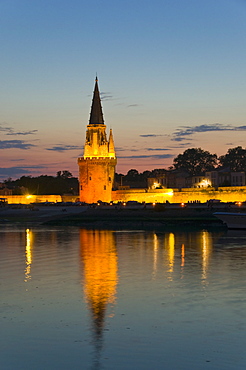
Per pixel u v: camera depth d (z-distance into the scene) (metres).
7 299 41.50
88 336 31.78
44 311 37.56
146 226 144.38
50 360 28.05
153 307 38.69
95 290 45.09
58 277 51.94
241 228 127.25
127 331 32.72
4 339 31.28
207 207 177.62
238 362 27.50
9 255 70.94
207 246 83.56
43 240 95.81
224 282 48.81
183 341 30.75
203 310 37.66
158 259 66.56
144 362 27.64
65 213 182.00
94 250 77.81
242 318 35.41
